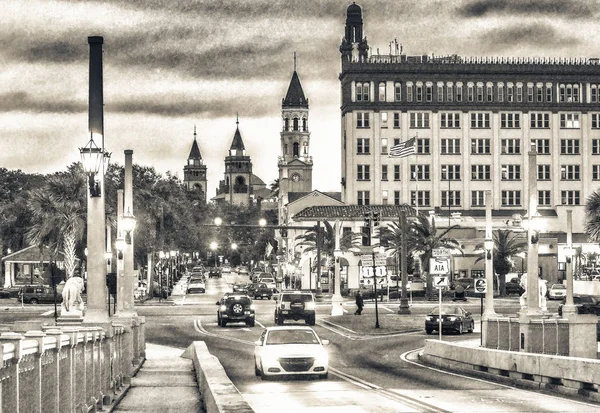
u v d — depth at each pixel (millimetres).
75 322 26984
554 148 163500
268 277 122375
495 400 27531
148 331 63844
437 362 42281
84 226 78438
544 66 163000
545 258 124812
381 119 161250
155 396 28031
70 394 16797
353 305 91562
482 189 162625
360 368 41062
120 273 43250
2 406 10992
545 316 40188
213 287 147625
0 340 11562
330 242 114125
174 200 118125
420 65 161375
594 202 98000
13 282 116562
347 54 171625
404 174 161000
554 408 25281
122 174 107062
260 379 35094
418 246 102438
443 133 162000
